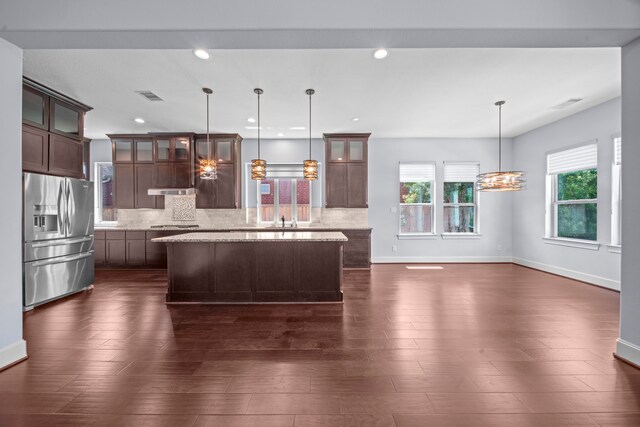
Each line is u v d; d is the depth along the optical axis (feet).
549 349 8.49
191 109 16.21
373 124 19.24
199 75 12.18
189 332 9.78
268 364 7.72
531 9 6.99
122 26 6.99
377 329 9.98
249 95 14.28
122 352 8.38
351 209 22.75
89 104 15.31
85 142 22.71
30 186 12.19
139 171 21.52
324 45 7.84
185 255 12.97
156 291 14.96
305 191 22.99
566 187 18.29
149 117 17.61
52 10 7.00
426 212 23.41
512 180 14.15
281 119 18.08
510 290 14.88
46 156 13.15
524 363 7.72
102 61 10.99
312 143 22.82
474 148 22.91
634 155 7.63
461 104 15.60
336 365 7.65
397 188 22.99
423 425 5.54
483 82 12.96
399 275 18.45
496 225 22.97
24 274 11.89
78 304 12.84
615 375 7.15
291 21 7.04
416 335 9.48
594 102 15.34
